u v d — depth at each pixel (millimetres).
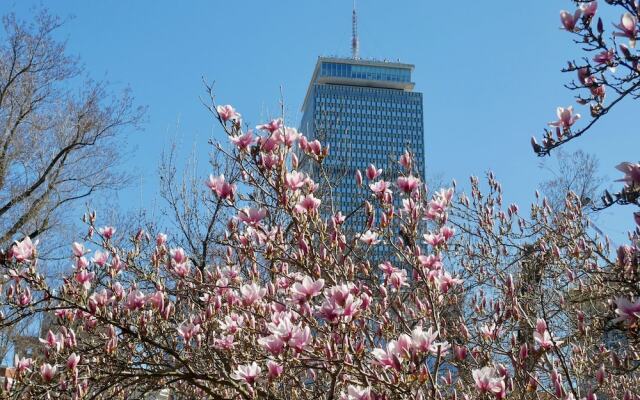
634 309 3295
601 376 4223
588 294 5773
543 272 6375
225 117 4516
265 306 4664
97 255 5289
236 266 5621
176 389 5879
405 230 4930
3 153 13703
